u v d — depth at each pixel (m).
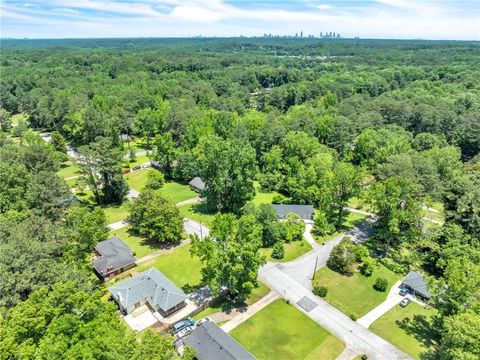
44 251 37.75
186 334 39.78
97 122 102.88
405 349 39.19
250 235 43.06
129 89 159.50
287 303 45.84
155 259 55.25
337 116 109.56
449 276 39.72
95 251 54.72
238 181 67.50
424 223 56.88
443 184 65.19
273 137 92.75
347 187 63.72
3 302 31.16
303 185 75.81
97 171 74.75
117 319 30.52
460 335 31.17
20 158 63.03
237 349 36.16
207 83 188.38
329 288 49.25
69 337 26.86
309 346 39.34
